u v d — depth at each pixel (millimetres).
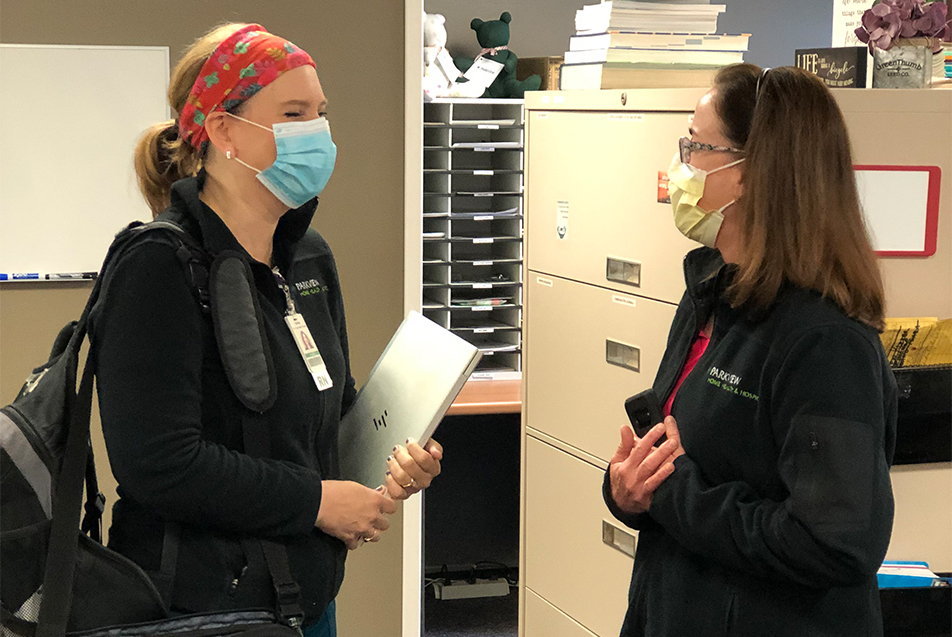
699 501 1260
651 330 2094
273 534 1211
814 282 1228
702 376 1337
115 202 2260
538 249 2543
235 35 1277
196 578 1180
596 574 2348
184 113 1286
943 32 1817
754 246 1252
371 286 2455
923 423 1755
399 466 1320
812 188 1235
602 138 2225
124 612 1113
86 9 2182
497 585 3596
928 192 1742
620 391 2217
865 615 1242
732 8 4211
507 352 3533
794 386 1189
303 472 1234
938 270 1774
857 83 1863
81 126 2217
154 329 1136
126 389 1122
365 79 2367
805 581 1162
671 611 1331
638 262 2121
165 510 1152
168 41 2238
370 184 2412
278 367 1247
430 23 3328
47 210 2229
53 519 1087
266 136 1271
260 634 1137
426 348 1426
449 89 3371
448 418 3689
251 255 1326
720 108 1341
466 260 3410
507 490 3766
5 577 1081
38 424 1122
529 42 3984
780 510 1178
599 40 2301
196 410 1162
